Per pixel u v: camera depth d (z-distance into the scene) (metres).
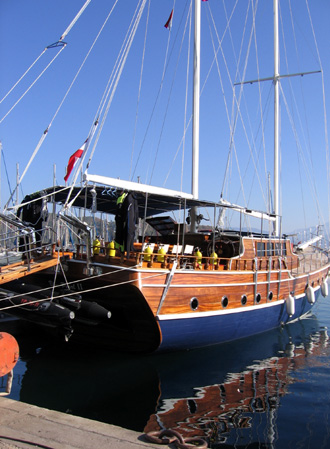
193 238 16.94
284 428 8.16
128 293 11.17
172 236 17.52
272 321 17.17
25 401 9.52
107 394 9.98
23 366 12.18
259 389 10.46
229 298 14.12
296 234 22.25
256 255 16.05
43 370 11.81
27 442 5.28
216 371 11.94
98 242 12.08
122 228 11.31
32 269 10.95
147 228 21.70
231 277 14.16
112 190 12.98
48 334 15.05
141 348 12.60
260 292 16.02
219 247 16.08
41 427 5.75
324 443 7.53
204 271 12.89
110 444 5.34
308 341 16.12
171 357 13.09
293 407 9.27
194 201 13.99
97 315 10.91
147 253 11.27
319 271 23.00
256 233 19.41
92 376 11.31
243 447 7.35
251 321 15.47
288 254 19.19
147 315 11.56
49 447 5.17
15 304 10.97
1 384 10.64
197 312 12.69
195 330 12.78
